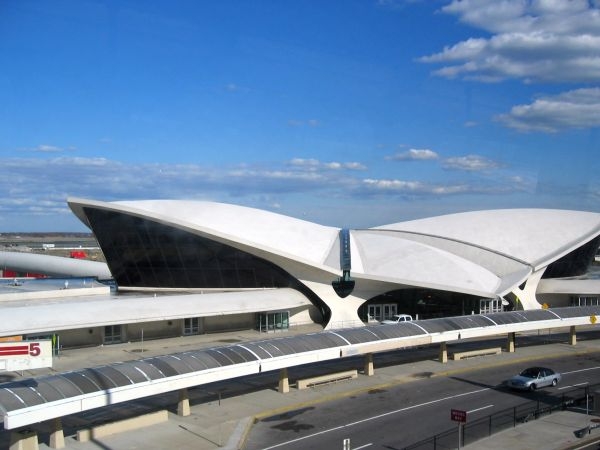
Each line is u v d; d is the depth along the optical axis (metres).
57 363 37.22
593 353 43.03
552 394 31.33
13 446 21.20
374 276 53.28
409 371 36.28
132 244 56.41
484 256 63.31
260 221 58.69
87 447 22.61
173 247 55.38
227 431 24.67
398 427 25.66
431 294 56.75
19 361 21.61
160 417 25.89
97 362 37.47
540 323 41.81
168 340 46.00
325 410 28.27
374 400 30.02
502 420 26.61
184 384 24.94
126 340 45.03
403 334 34.69
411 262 57.38
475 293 53.62
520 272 59.84
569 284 63.56
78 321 40.06
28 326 37.72
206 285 56.91
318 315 56.12
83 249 182.12
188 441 23.45
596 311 45.44
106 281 69.38
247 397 30.11
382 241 62.84
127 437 23.83
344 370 36.28
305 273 54.34
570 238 65.19
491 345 45.28
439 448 22.94
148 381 23.81
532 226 66.94
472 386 32.91
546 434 24.66
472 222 68.69
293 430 25.28
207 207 58.38
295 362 29.19
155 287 58.44
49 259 87.88
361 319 56.12
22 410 20.08
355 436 24.47
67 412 21.25
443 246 65.56
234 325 51.75
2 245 198.62
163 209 56.28
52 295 50.97
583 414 27.47
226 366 26.53
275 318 51.69
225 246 54.25
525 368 37.69
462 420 20.72
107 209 54.22
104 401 22.31
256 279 55.72
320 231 62.12
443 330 36.66
